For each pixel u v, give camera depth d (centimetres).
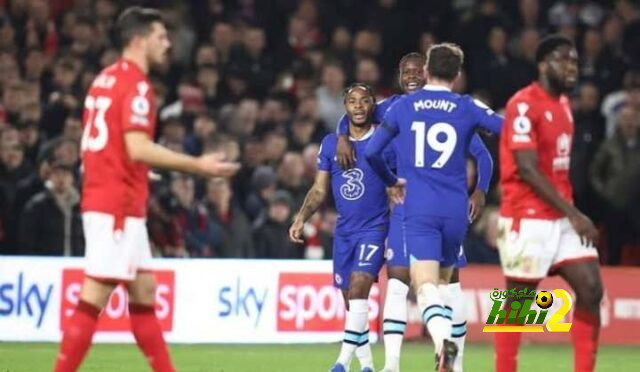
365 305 3503
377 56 6638
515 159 2941
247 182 5703
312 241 5316
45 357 4197
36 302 4744
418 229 3112
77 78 5847
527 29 6569
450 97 3150
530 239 2973
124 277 2725
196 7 6669
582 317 3008
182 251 5106
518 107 2945
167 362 2795
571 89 3083
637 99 6012
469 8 6694
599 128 6150
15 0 6294
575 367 3027
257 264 4891
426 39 6469
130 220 2731
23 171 5216
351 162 3522
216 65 6225
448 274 3241
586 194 5994
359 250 3516
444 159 3119
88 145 2747
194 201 5262
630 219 5862
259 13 6812
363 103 3503
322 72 6366
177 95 6338
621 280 5250
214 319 4859
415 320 5047
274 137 5728
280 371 3969
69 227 5009
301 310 4916
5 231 5169
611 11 6988
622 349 5000
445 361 2925
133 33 2777
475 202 3525
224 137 5522
